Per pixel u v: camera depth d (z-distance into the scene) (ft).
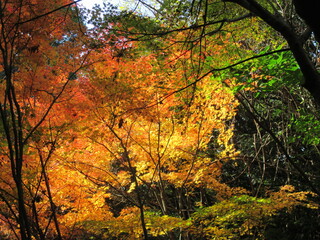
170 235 31.24
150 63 21.29
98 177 26.99
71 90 20.63
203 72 22.76
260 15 8.71
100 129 23.11
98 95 20.83
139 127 26.25
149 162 28.91
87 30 18.99
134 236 26.63
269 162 44.65
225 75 22.40
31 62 18.88
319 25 7.78
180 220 25.53
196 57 21.98
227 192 30.71
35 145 19.94
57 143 20.85
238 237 29.25
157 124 26.96
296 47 8.56
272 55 19.63
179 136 27.76
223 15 22.70
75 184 26.35
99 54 20.21
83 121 21.04
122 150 27.07
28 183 21.93
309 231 38.22
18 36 17.90
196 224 28.35
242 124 49.24
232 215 25.27
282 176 45.01
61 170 25.29
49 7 18.13
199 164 30.50
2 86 19.30
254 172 46.21
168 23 18.56
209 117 28.25
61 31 19.36
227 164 46.80
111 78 20.70
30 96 20.06
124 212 32.30
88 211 27.55
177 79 22.27
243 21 24.90
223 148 41.27
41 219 26.71
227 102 27.99
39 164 22.43
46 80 19.39
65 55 20.44
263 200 26.50
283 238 36.29
